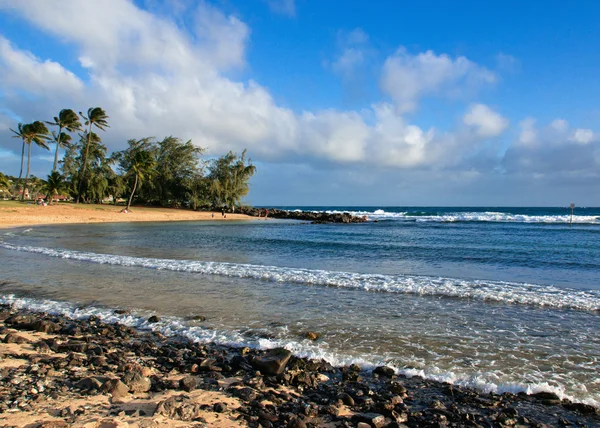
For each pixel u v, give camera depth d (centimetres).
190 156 7781
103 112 6650
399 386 512
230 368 570
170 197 7900
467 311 913
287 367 577
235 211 8506
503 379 550
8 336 670
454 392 507
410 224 5984
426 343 696
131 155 7750
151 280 1259
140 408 421
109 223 4922
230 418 411
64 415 392
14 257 1756
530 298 1031
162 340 714
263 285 1195
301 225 5597
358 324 807
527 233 3784
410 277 1335
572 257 1934
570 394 506
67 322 820
